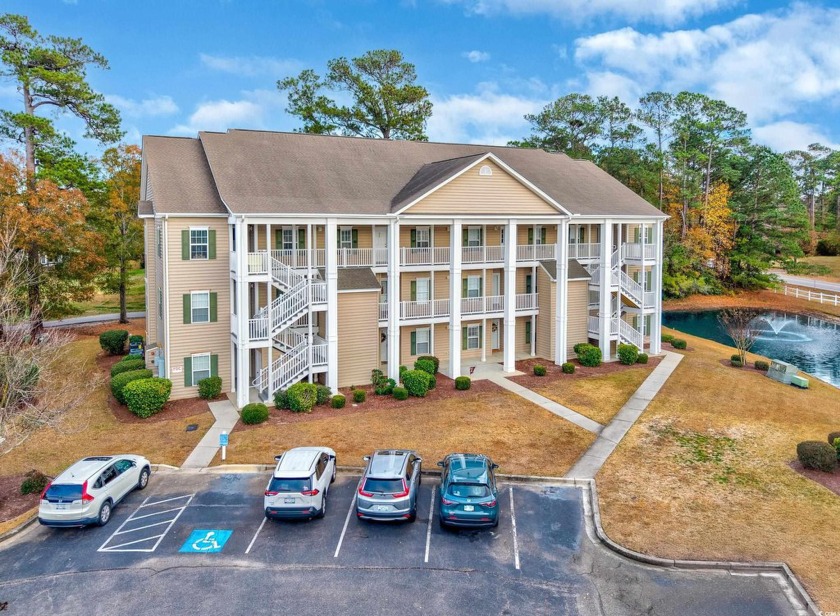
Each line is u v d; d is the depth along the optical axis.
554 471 20.62
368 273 30.69
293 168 31.45
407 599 13.68
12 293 29.14
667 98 72.62
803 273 73.69
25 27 38.56
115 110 42.84
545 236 37.41
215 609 13.34
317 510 16.95
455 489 16.47
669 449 22.61
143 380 26.83
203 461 21.53
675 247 69.88
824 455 20.34
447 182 30.17
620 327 36.88
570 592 13.98
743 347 36.44
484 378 32.12
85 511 16.44
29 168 40.44
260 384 28.19
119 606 13.46
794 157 104.56
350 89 57.19
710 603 13.60
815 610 13.22
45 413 21.59
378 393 28.91
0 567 15.06
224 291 28.94
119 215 47.31
